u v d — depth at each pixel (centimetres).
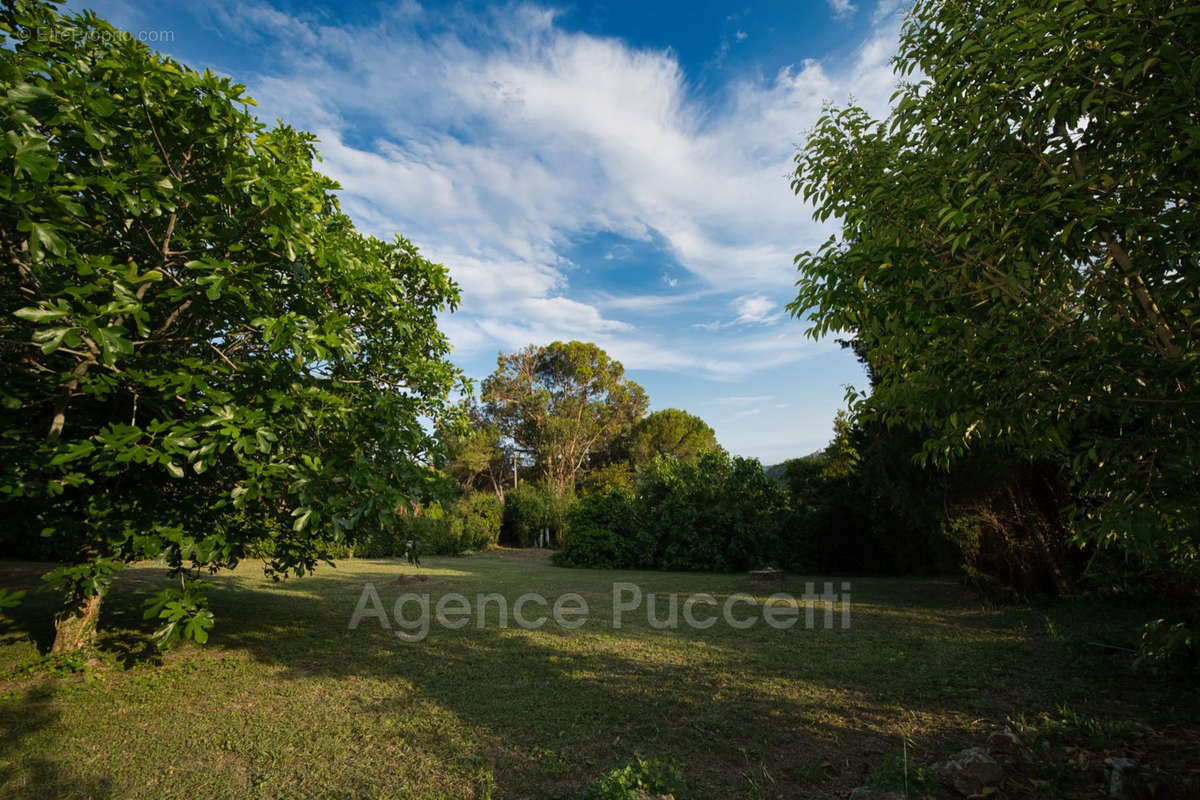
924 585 1083
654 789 275
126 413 446
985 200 241
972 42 263
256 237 376
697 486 1548
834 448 1673
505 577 1252
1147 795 250
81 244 347
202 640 399
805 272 326
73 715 389
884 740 345
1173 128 201
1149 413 212
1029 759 291
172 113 334
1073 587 735
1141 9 192
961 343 256
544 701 420
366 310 507
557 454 3234
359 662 530
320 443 455
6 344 383
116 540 402
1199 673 398
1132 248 230
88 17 346
